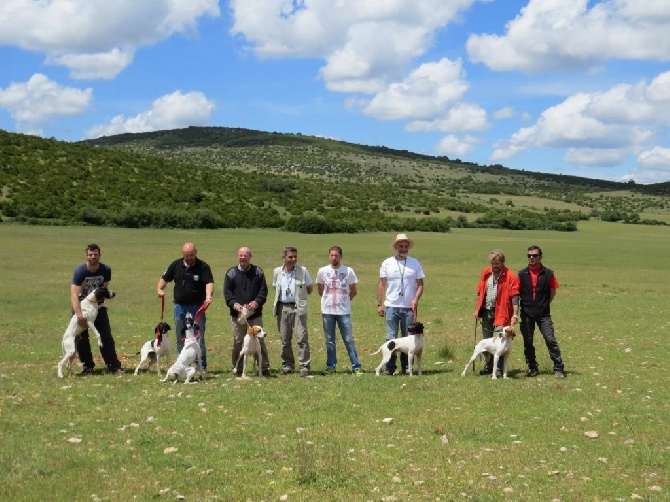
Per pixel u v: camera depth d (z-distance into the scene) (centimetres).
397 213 13525
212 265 4450
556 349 1359
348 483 739
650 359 1598
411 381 1291
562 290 3469
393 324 1420
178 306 1366
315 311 2648
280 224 9800
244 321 1334
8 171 10206
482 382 1288
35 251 5091
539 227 12712
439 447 876
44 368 1405
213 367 1480
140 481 731
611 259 5888
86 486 713
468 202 17675
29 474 742
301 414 1031
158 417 999
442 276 4150
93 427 937
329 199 14012
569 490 729
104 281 1363
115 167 12175
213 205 10619
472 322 2322
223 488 718
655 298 3141
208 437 899
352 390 1198
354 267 4656
